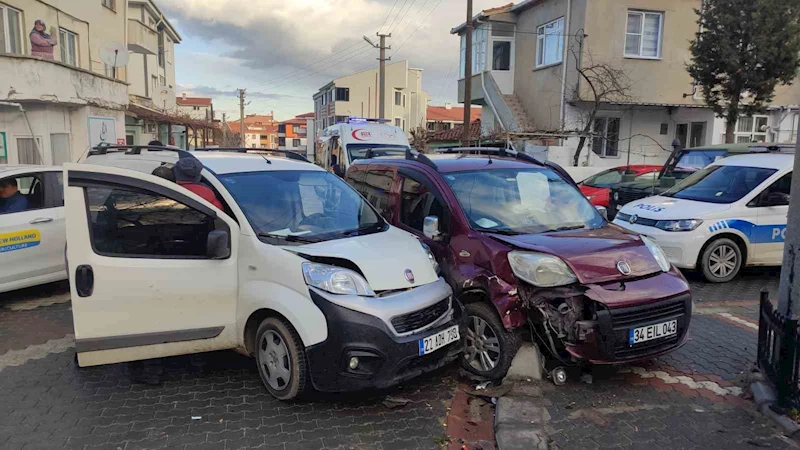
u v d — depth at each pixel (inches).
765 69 583.8
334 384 148.0
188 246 162.9
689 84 756.6
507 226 192.1
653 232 304.0
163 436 143.4
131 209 158.1
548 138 776.9
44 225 257.8
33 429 146.7
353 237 173.2
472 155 253.4
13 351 202.1
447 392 170.9
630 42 749.3
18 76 507.8
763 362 167.6
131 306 156.3
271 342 160.2
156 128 1074.7
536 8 848.9
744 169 321.1
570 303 163.0
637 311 161.9
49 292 281.6
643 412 156.4
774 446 137.7
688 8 745.6
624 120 797.2
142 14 1123.3
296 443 140.3
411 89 2449.6
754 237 299.3
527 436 139.8
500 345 169.9
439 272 179.6
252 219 167.3
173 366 188.2
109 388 171.8
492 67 931.3
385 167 245.9
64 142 603.5
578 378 177.8
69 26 681.6
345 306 146.9
